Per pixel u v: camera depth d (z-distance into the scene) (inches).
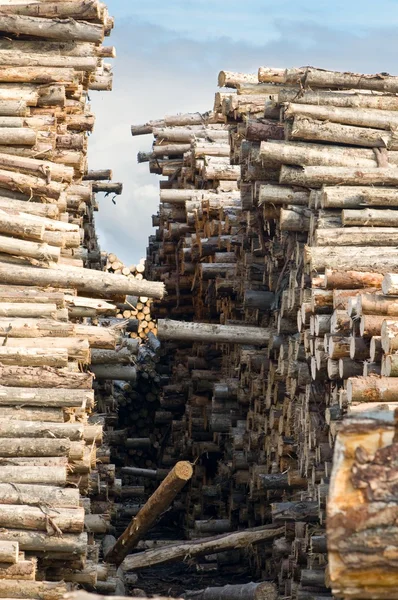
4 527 1368.1
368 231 1797.5
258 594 1911.9
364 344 1524.4
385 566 772.6
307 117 1900.8
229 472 2603.3
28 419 1568.7
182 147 3385.8
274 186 1957.4
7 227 1892.2
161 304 3577.8
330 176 1873.8
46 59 2169.0
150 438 3713.1
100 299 1961.1
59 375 1622.8
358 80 1945.1
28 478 1435.8
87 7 2187.5
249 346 2434.8
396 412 810.2
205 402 2984.7
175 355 3555.6
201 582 2416.3
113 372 2331.4
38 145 2065.7
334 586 779.4
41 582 1263.5
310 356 1804.9
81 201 2559.1
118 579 2091.5
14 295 1817.2
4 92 2082.9
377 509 779.4
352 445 804.6
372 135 1919.3
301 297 1871.3
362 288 1656.0
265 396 2321.6
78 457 1529.3
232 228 2615.7
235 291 2591.0
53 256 1897.1
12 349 1651.1
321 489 1711.4
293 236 2012.8
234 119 2194.9
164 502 1969.7
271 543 2321.6
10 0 2240.4
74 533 1373.0
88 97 2728.8
